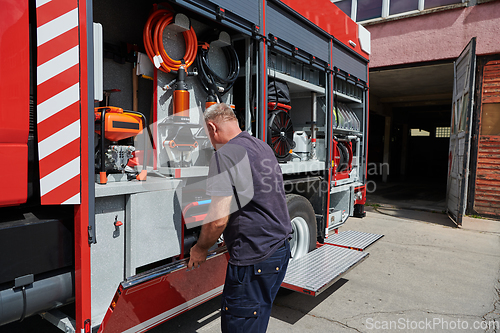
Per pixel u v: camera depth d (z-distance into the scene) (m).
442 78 8.70
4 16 1.45
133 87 2.51
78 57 1.56
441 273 3.81
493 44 6.38
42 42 1.52
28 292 1.51
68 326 1.67
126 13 2.51
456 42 6.80
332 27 3.89
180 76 2.32
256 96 2.70
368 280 3.61
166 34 2.33
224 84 2.72
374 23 7.73
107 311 1.64
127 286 1.64
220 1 2.27
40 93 1.53
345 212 4.67
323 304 3.05
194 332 2.55
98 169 1.90
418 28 7.23
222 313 1.75
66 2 1.54
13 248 1.44
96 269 1.72
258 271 1.67
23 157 1.54
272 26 2.84
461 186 5.89
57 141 1.56
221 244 2.41
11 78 1.48
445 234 5.50
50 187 1.56
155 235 1.97
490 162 6.58
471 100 5.72
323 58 3.72
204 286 2.22
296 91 3.92
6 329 2.39
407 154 15.44
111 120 1.80
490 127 6.56
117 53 2.40
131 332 1.82
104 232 1.75
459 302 3.10
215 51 2.67
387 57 7.66
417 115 16.53
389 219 6.56
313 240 3.57
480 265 4.08
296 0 3.16
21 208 1.67
